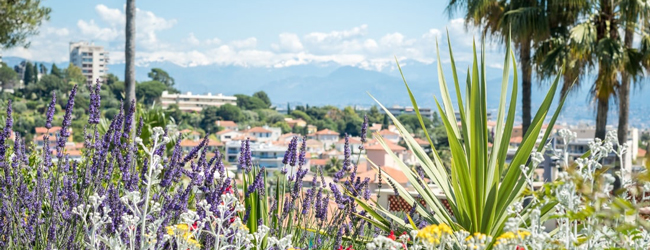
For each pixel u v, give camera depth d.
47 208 3.30
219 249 2.63
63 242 2.77
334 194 3.72
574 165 2.03
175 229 2.47
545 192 1.91
